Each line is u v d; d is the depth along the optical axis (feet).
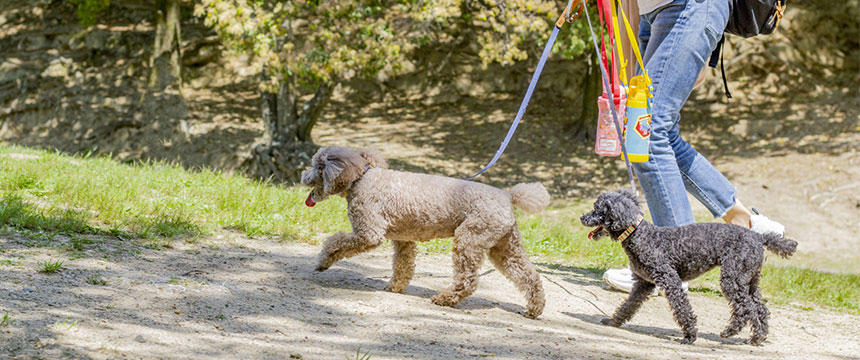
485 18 58.44
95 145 71.77
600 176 63.72
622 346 15.28
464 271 17.11
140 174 33.14
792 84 75.00
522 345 14.48
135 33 86.89
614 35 19.71
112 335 12.09
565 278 23.36
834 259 48.11
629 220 16.62
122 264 17.42
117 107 75.00
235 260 19.77
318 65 53.78
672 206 20.03
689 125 71.77
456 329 15.30
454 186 17.16
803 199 57.31
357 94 82.58
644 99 19.04
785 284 26.78
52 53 84.99
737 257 16.81
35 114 75.87
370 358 12.44
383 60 55.11
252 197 30.12
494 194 16.99
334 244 17.75
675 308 16.58
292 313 15.11
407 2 55.42
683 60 19.77
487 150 69.15
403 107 80.12
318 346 13.03
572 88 78.59
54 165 32.63
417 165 64.54
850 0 77.20
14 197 23.70
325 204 30.96
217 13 52.54
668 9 19.84
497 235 16.88
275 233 24.90
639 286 17.69
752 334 17.20
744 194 58.44
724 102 74.18
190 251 20.33
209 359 11.53
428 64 82.58
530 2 55.72
